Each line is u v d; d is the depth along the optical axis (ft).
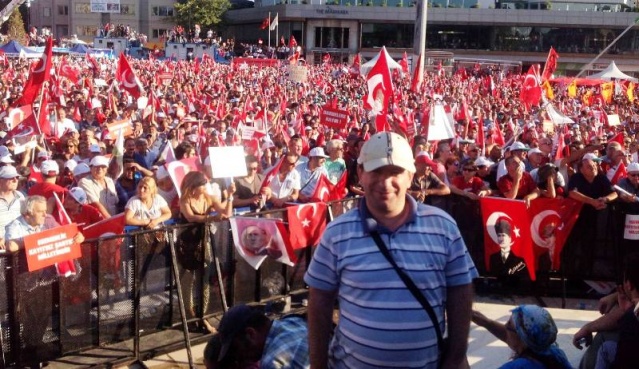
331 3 284.61
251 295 24.23
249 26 312.09
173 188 26.66
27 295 18.83
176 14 310.04
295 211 24.40
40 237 18.48
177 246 22.03
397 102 83.82
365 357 9.15
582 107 95.66
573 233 27.37
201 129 47.52
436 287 9.19
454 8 277.44
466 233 27.84
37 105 53.21
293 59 157.79
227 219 23.25
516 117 75.51
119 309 20.88
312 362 9.70
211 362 12.71
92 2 315.99
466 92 115.75
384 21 281.95
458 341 9.46
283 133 44.80
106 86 96.73
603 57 269.64
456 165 31.76
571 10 270.05
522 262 27.37
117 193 27.96
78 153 36.63
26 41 213.87
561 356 11.96
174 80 108.88
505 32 279.08
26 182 30.91
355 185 31.53
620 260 26.81
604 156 40.06
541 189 28.02
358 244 9.21
